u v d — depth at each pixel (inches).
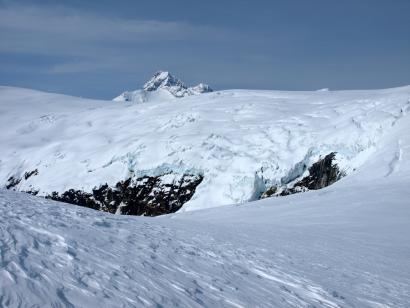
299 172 2274.9
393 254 590.6
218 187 2293.3
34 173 3026.6
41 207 445.1
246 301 305.0
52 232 333.4
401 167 1679.4
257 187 2226.9
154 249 376.5
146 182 2524.6
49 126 3929.6
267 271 402.9
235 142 2568.9
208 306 274.4
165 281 295.3
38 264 253.6
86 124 3796.8
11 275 225.1
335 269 466.9
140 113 3759.8
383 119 2193.7
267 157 2341.3
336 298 362.3
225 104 3319.4
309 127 2549.2
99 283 253.3
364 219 891.4
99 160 2824.8
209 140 2632.9
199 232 547.8
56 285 231.1
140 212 2425.0
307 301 340.8
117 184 2586.1
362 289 406.0
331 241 647.8
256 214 1066.7
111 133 3302.2
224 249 455.2
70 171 2854.3
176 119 3134.8
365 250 597.9
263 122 2773.1
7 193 525.3
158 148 2677.2
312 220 907.4
